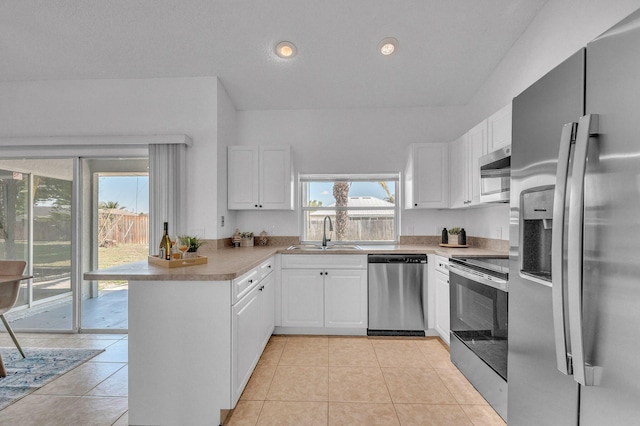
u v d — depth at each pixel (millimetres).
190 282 1826
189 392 1817
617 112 871
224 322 1817
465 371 2375
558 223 1024
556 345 1032
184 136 3184
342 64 3156
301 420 1887
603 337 905
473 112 3627
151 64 3139
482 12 2562
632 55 828
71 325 3348
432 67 3176
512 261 1410
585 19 1988
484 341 2098
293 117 3965
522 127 1338
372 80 3391
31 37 2809
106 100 3348
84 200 3445
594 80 956
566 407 1081
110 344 3033
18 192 3418
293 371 2482
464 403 2061
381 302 3199
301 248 3627
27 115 3371
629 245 828
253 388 2236
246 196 3580
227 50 2979
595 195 933
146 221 3447
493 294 1982
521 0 2428
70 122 3354
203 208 3305
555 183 1116
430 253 3186
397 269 3186
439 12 2588
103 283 3506
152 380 1830
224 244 3512
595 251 927
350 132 3941
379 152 3924
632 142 823
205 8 2564
